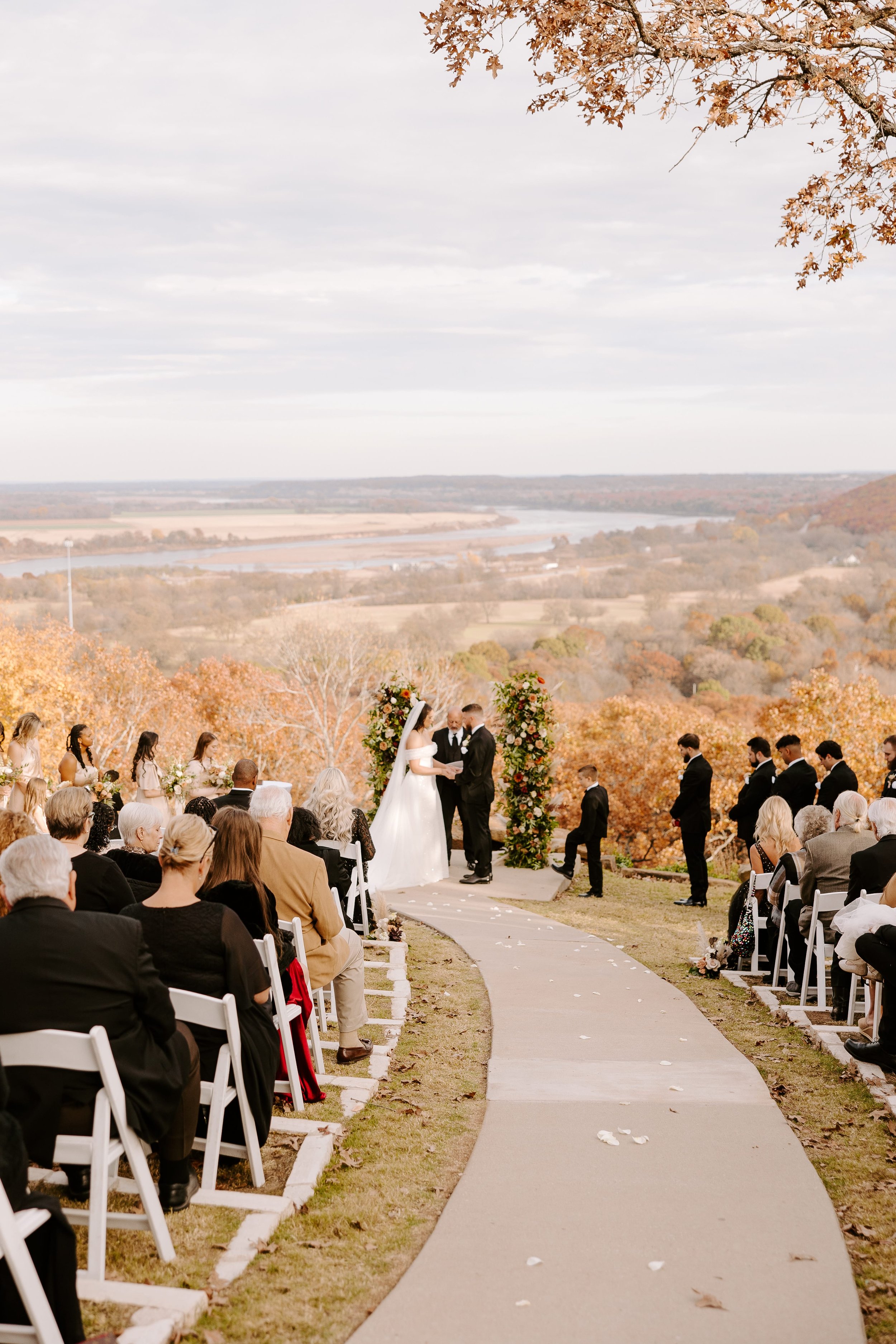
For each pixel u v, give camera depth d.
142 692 52.41
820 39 6.98
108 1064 3.02
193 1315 2.92
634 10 7.21
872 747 33.94
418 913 9.98
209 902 3.96
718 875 17.30
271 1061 3.96
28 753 9.88
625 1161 4.27
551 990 7.35
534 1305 3.10
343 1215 3.71
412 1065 5.59
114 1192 3.76
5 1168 2.65
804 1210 3.80
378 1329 2.95
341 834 7.95
